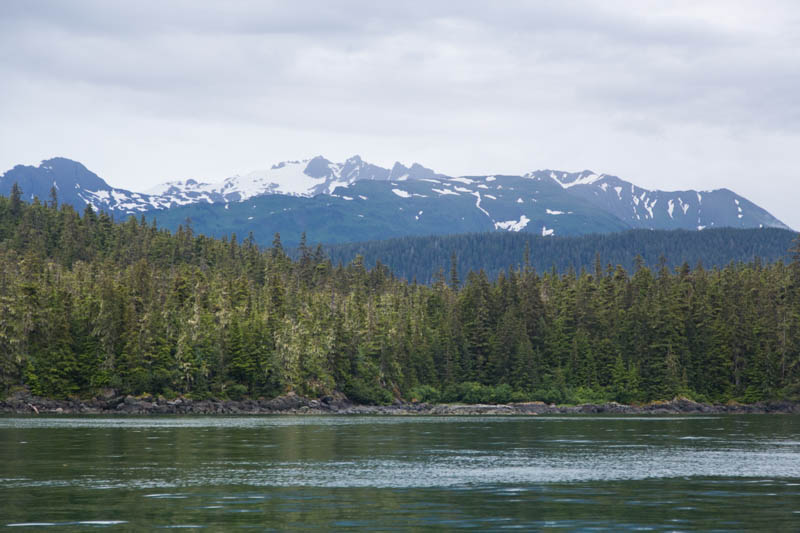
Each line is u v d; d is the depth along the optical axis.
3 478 64.75
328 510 50.53
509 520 47.12
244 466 74.44
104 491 58.09
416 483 63.69
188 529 44.03
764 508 51.88
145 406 198.50
